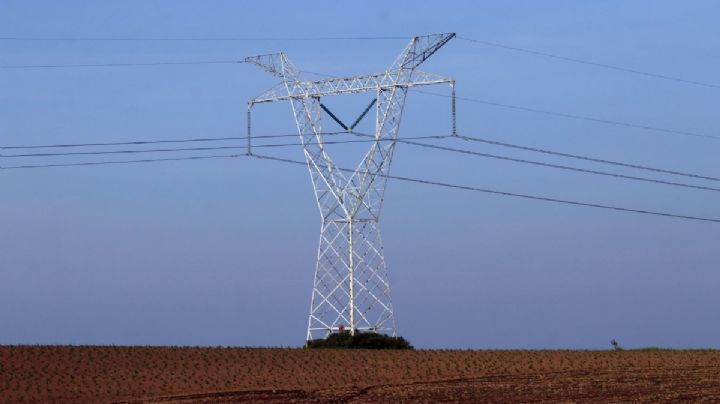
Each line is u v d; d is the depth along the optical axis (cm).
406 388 7100
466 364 8331
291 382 7369
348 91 8638
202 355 8562
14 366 7694
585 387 7162
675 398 6638
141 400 6550
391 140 8625
